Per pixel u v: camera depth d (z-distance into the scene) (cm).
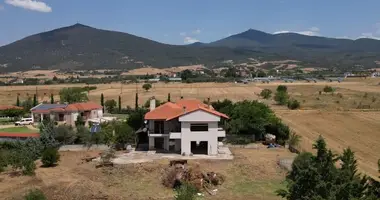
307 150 7319
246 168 6112
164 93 19262
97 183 5475
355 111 12231
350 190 2612
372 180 3131
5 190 5147
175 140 7244
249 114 8081
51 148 6862
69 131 7638
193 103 8194
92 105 11225
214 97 17250
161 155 6850
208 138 6900
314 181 2645
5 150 7000
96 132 7688
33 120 10494
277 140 8000
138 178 5716
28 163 5962
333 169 2717
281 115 11506
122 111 12912
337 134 9056
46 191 5106
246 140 7869
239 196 5038
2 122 10888
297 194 2722
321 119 10875
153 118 7125
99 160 6606
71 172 6019
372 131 9350
